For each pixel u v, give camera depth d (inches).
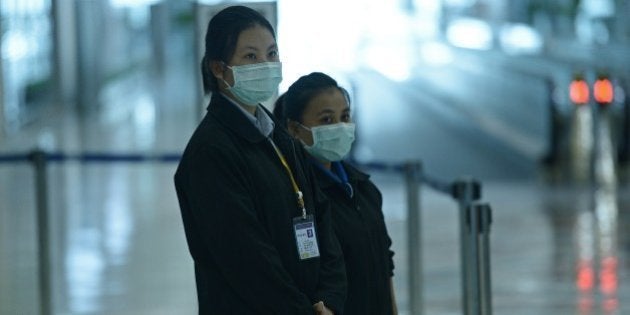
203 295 267.1
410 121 1715.1
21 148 1387.8
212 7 568.1
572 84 1257.4
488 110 1635.1
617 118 1253.7
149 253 732.7
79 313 553.3
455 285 630.5
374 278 302.7
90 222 876.6
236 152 263.1
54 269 673.6
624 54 1745.8
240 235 255.3
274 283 255.0
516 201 1055.0
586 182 1229.7
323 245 279.3
